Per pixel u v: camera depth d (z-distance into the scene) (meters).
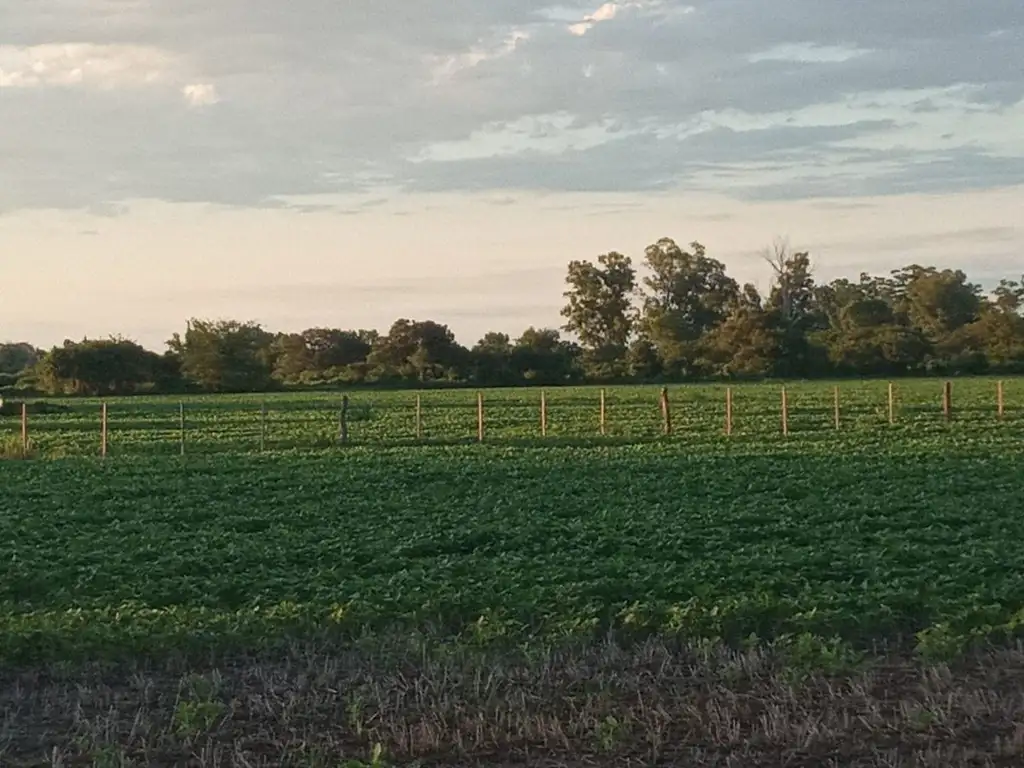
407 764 10.16
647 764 10.05
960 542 19.56
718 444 38.28
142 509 25.09
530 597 15.88
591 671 12.77
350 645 14.09
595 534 20.62
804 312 130.12
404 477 29.78
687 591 16.16
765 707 11.29
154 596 16.89
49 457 39.06
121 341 102.50
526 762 10.19
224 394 95.88
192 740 10.77
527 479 28.97
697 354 112.62
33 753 10.71
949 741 10.44
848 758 10.14
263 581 17.48
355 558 19.42
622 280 138.25
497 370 108.62
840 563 17.64
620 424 49.62
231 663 13.59
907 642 13.97
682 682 12.31
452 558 19.19
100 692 12.41
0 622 15.11
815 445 36.94
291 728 11.09
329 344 127.06
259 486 28.42
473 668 12.80
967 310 130.88
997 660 12.91
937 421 47.53
